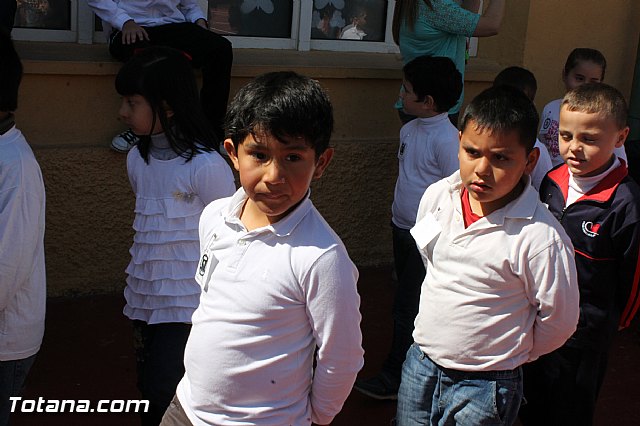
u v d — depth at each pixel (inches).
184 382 87.8
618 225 110.1
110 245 184.1
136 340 118.0
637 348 181.0
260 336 79.6
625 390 163.2
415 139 154.1
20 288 100.6
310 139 75.7
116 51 173.0
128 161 115.0
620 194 110.9
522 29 213.6
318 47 208.7
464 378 101.4
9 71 97.7
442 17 182.2
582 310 113.0
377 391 150.9
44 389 148.4
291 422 82.1
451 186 104.0
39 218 101.3
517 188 98.7
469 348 99.8
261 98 75.4
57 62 170.2
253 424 81.1
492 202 98.7
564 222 114.3
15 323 101.3
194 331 84.5
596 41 223.6
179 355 112.3
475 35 184.9
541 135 181.2
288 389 81.3
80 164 176.1
